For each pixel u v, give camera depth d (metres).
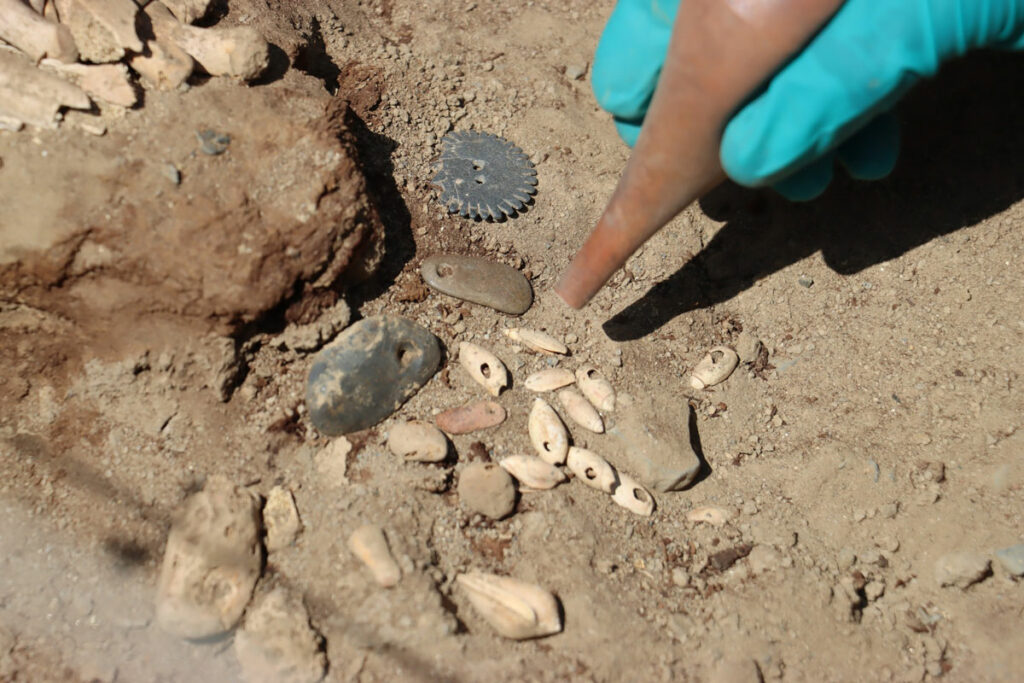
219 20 0.35
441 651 0.29
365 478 0.31
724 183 0.37
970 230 0.36
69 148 0.30
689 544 0.32
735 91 0.27
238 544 0.29
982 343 0.35
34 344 0.31
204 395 0.31
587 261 0.31
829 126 0.27
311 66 0.37
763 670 0.30
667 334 0.35
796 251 0.36
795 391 0.35
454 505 0.31
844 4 0.26
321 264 0.31
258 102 0.32
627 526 0.32
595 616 0.30
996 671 0.30
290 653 0.28
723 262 0.36
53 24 0.31
